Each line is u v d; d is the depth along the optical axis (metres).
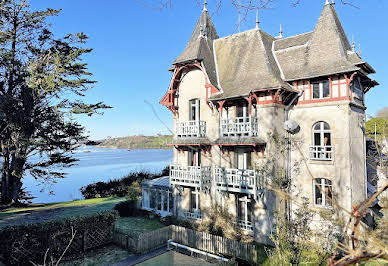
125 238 18.02
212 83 19.50
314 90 17.56
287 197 4.01
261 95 17.50
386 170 14.12
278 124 17.25
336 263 2.29
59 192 44.72
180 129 20.80
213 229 18.81
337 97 16.38
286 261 12.54
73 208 25.16
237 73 19.55
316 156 17.00
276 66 18.97
